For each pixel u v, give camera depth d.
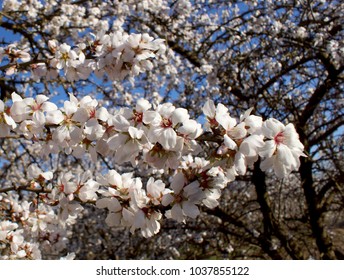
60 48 2.30
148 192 1.58
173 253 7.46
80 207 1.84
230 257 7.71
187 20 6.55
